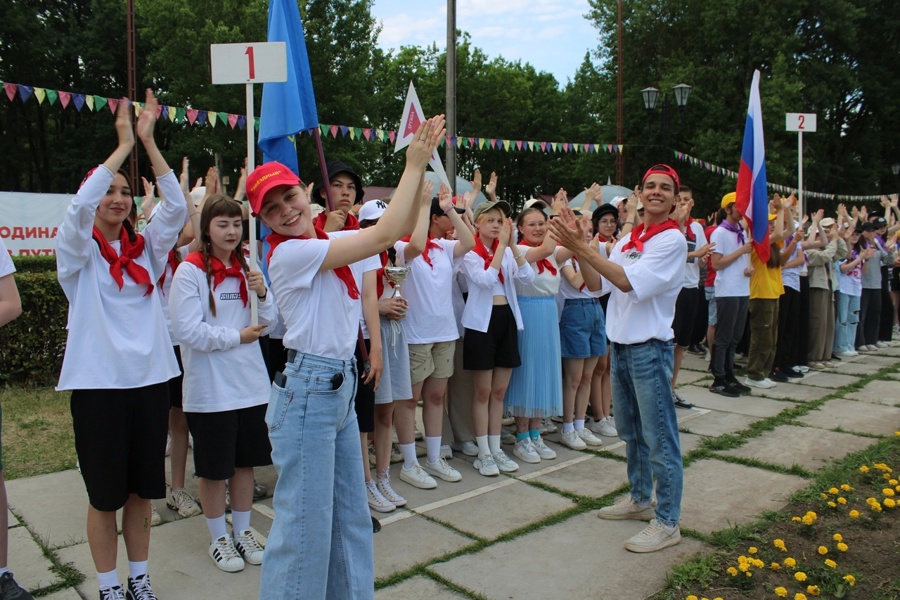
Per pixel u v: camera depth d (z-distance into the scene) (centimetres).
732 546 342
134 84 1091
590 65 2998
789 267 747
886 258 991
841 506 391
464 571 322
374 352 357
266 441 340
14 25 2098
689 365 827
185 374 327
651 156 2330
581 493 421
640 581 312
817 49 2272
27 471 459
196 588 309
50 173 2583
